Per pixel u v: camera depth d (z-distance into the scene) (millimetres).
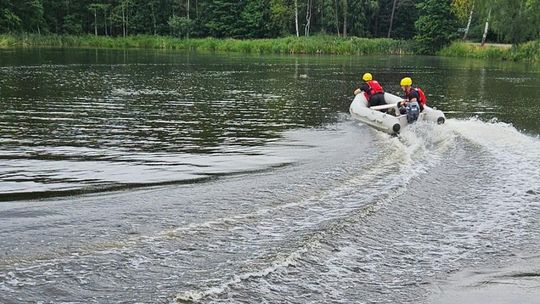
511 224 6012
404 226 5844
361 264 4867
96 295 4152
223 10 63281
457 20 56969
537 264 5008
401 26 69062
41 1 60500
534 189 7355
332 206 6414
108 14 65250
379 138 11281
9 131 11188
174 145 10297
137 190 7219
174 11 66125
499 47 49812
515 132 11586
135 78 23000
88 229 5559
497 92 20781
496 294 4426
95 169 8398
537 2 43375
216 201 6641
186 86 20484
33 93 17219
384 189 7199
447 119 13766
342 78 25172
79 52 43344
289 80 23797
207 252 4969
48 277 4410
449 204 6652
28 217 5980
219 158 9305
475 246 5379
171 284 4344
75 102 15539
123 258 4805
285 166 8734
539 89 22000
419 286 4520
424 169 8414
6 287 4223
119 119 12969
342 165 8773
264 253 4965
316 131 12039
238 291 4266
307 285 4426
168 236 5352
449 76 28094
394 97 14023
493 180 7785
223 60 37719
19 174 8000
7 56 35094
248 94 18453
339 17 65250
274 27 63688
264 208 6328
